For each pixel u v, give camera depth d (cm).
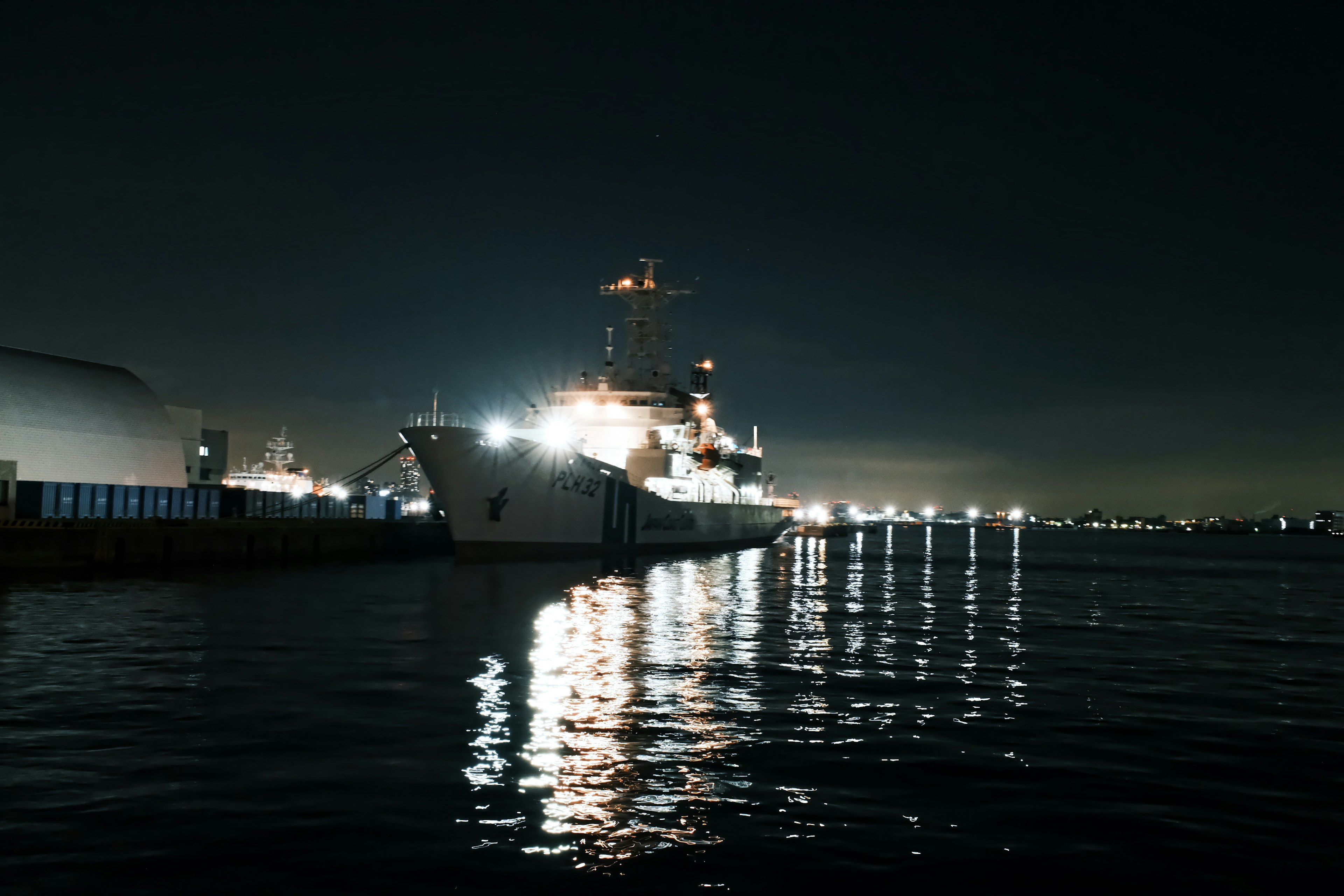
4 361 6931
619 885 1047
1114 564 9988
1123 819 1279
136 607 3450
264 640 2688
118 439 7150
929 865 1116
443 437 5309
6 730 1619
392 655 2459
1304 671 2562
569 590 4425
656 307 7925
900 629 3384
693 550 7975
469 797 1308
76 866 1062
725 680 2239
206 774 1388
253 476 11844
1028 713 1930
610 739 1634
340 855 1106
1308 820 1284
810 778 1437
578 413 7425
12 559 4678
